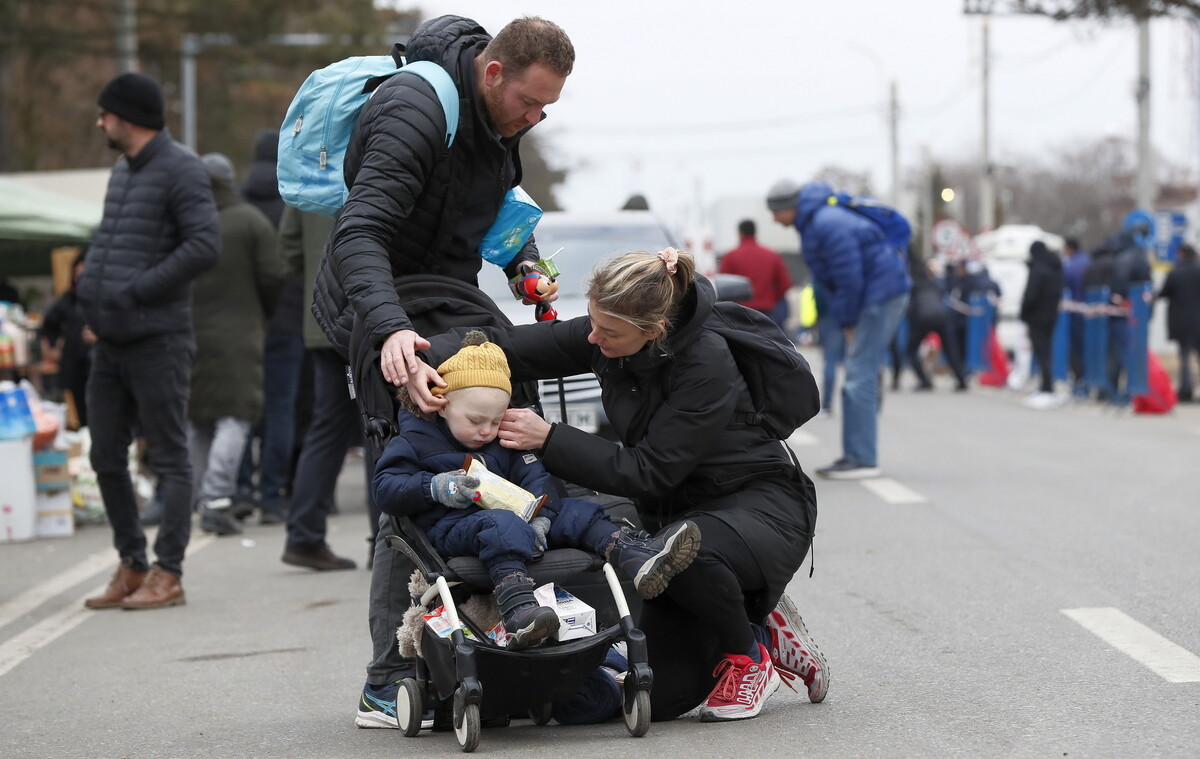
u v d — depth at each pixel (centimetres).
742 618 1116
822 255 2773
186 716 1241
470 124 1093
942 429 3938
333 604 1762
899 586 1722
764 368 1123
